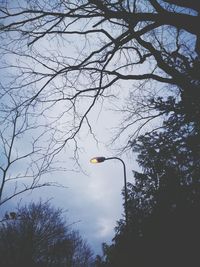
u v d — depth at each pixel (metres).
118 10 9.62
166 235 19.34
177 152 13.12
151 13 9.37
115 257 23.09
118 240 23.12
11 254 24.47
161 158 14.19
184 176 16.36
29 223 25.20
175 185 18.11
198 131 11.91
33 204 27.02
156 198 20.48
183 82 9.86
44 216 28.64
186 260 18.48
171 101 11.43
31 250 25.00
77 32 9.92
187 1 9.27
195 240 18.39
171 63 11.03
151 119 11.34
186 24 9.30
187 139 12.27
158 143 12.62
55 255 32.16
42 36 9.55
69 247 36.28
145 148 13.23
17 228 24.89
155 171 18.23
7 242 24.50
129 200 23.81
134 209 23.09
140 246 20.80
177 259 18.84
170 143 12.51
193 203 18.25
